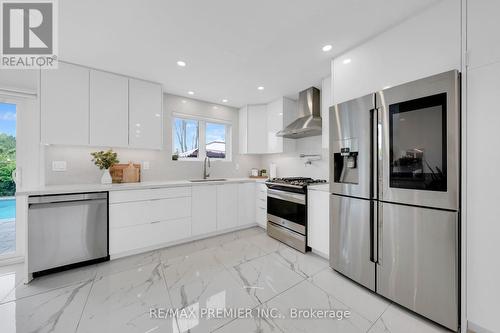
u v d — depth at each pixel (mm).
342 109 1917
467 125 1273
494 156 1185
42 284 1832
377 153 1646
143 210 2496
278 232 2955
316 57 2182
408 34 1571
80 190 2102
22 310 1496
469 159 1265
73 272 2043
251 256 2439
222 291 1750
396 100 1524
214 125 3969
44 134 2174
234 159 4051
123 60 2246
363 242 1756
